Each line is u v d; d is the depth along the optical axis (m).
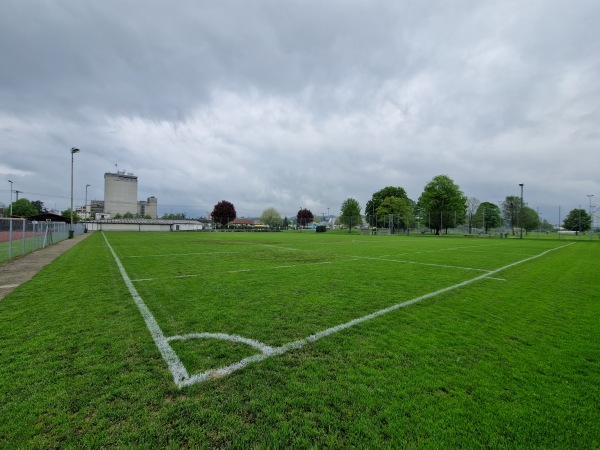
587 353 3.59
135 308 5.34
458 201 60.47
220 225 86.94
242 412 2.45
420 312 5.21
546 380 2.96
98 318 4.77
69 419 2.33
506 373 3.09
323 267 10.50
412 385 2.85
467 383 2.89
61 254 14.30
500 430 2.24
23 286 7.08
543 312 5.26
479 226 65.69
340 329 4.34
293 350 3.63
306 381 2.92
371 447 2.09
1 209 63.12
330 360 3.37
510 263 12.00
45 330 4.21
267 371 3.11
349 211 88.38
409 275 8.95
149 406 2.52
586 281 8.20
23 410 2.43
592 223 48.53
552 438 2.17
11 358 3.33
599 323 4.68
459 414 2.43
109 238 30.16
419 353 3.55
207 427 2.27
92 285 7.24
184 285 7.30
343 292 6.66
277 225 95.94
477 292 6.79
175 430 2.24
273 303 5.71
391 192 77.44
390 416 2.40
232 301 5.84
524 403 2.58
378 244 24.25
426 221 63.16
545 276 8.98
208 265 10.81
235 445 2.11
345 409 2.49
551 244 25.84
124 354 3.48
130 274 8.81
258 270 9.71
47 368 3.12
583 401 2.62
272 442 2.13
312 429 2.26
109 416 2.38
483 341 3.93
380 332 4.23
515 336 4.11
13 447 2.04
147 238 31.03
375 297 6.22
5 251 15.41
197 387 2.80
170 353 3.52
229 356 3.46
